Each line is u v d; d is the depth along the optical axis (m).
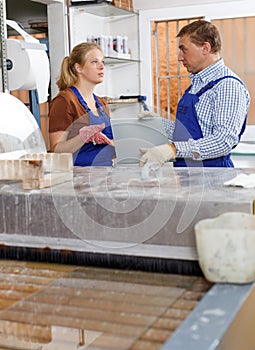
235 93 2.45
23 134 1.90
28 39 3.11
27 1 4.19
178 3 4.43
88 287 1.31
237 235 1.15
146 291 1.25
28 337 1.14
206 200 1.35
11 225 1.54
